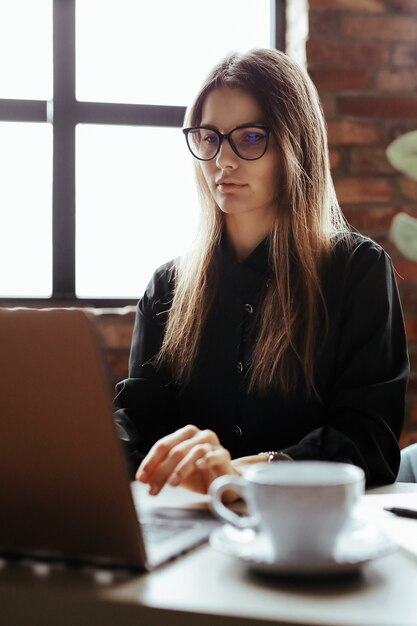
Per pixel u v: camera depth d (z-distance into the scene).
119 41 2.78
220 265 1.61
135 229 2.81
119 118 2.76
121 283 2.81
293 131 1.54
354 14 2.59
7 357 0.74
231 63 1.54
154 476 1.03
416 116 2.61
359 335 1.48
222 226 1.63
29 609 0.69
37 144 2.76
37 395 0.74
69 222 2.75
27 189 2.76
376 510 0.97
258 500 0.72
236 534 0.81
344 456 1.28
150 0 2.78
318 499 0.70
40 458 0.75
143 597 0.67
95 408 0.72
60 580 0.72
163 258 2.83
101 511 0.74
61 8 2.72
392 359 1.50
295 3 2.68
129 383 1.61
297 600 0.66
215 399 1.58
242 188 1.51
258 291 1.57
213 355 1.58
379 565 0.76
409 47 2.62
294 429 1.51
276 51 1.59
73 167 2.75
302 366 1.50
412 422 2.59
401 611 0.63
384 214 2.60
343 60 2.59
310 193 1.58
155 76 2.80
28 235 2.77
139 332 1.70
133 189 2.80
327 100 2.58
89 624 0.67
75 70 2.74
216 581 0.71
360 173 2.59
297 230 1.55
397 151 2.59
